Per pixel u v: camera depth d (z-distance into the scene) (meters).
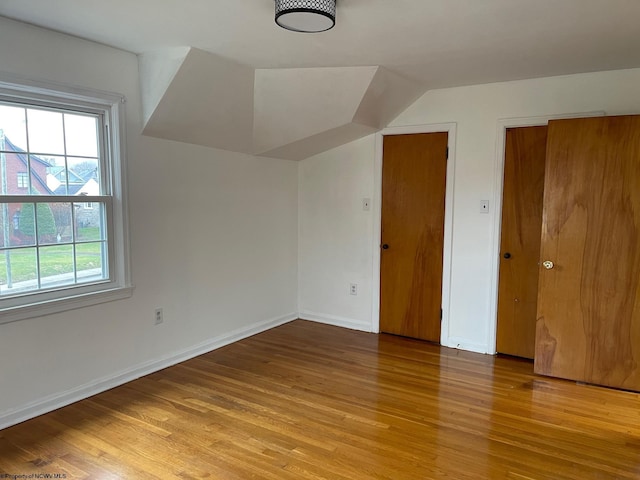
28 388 2.63
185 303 3.59
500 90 3.66
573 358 3.27
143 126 3.13
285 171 4.56
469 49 2.82
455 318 4.00
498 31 2.50
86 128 2.90
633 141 2.99
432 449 2.37
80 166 2.88
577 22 2.37
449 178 3.91
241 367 3.49
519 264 3.70
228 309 4.01
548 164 3.23
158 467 2.18
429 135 3.99
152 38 2.68
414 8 2.18
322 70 3.26
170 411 2.75
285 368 3.48
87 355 2.93
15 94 2.51
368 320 4.45
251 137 3.89
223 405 2.84
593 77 3.35
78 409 2.76
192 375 3.32
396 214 4.21
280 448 2.36
